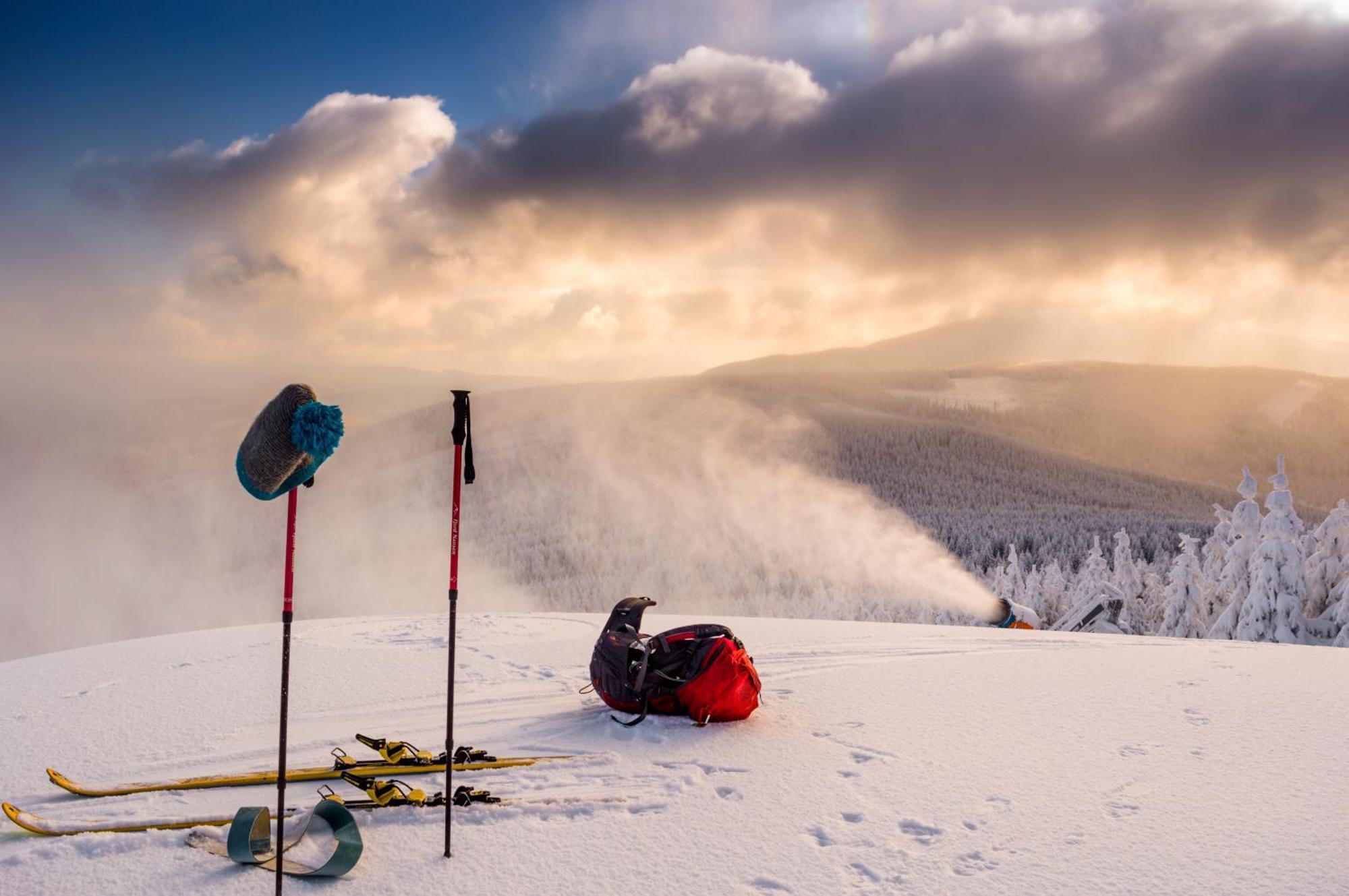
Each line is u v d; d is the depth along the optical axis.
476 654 8.99
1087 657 8.68
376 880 3.68
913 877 3.64
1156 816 4.29
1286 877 3.57
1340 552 24.98
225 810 4.49
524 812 4.44
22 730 6.14
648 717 6.27
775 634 10.41
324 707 6.77
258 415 3.28
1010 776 4.95
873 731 5.91
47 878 3.71
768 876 3.67
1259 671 7.89
